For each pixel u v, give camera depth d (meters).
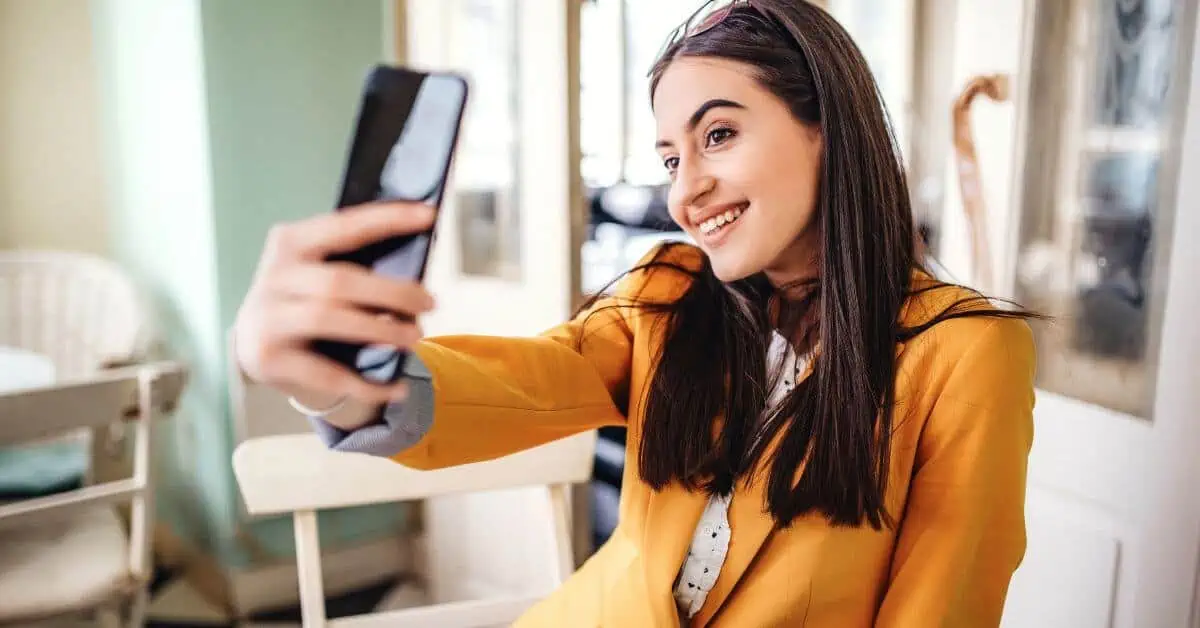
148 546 1.55
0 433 1.33
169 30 2.11
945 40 2.40
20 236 2.62
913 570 0.67
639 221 4.11
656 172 4.18
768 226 0.66
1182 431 1.10
